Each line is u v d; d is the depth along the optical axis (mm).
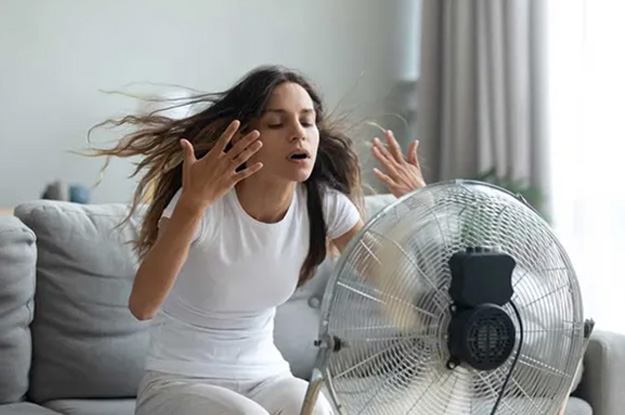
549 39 4395
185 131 2074
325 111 2178
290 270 2061
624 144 4176
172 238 1783
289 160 1956
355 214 2158
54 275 2523
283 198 2012
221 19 4582
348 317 1540
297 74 2047
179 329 2055
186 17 4508
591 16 4254
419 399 1604
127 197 4363
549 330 1701
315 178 2125
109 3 4348
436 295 1575
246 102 1985
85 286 2543
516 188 4281
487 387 1645
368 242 1544
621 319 4195
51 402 2512
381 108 4953
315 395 1542
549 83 4391
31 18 4199
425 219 1580
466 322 1551
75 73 4289
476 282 1555
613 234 4215
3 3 4141
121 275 2584
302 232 2072
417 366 1585
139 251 2146
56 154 4266
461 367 1604
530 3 4418
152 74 4445
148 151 2119
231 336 2064
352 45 4891
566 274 1709
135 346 2580
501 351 1580
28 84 4203
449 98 4668
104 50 4340
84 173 4312
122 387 2566
